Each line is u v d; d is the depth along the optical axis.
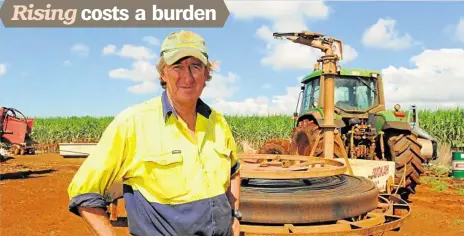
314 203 2.89
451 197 8.64
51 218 6.21
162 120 1.78
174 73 1.77
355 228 2.88
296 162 4.30
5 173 12.04
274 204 2.88
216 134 1.96
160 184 1.72
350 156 7.77
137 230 1.75
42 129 25.56
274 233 2.74
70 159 17.23
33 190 8.77
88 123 26.38
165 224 1.72
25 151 20.19
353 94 8.24
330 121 4.74
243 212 2.96
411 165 7.20
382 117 7.56
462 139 17.11
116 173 1.74
